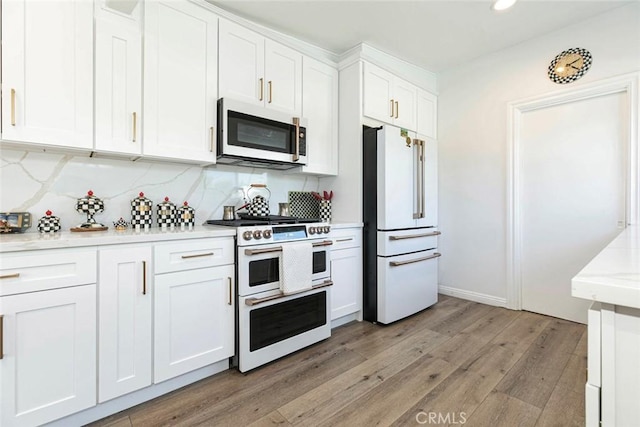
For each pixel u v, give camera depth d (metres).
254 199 2.61
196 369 1.74
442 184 3.46
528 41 2.78
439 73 3.48
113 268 1.45
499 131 2.98
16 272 1.22
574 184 2.59
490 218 3.07
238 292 1.86
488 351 2.10
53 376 1.30
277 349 1.99
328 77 2.79
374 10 2.33
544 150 2.75
